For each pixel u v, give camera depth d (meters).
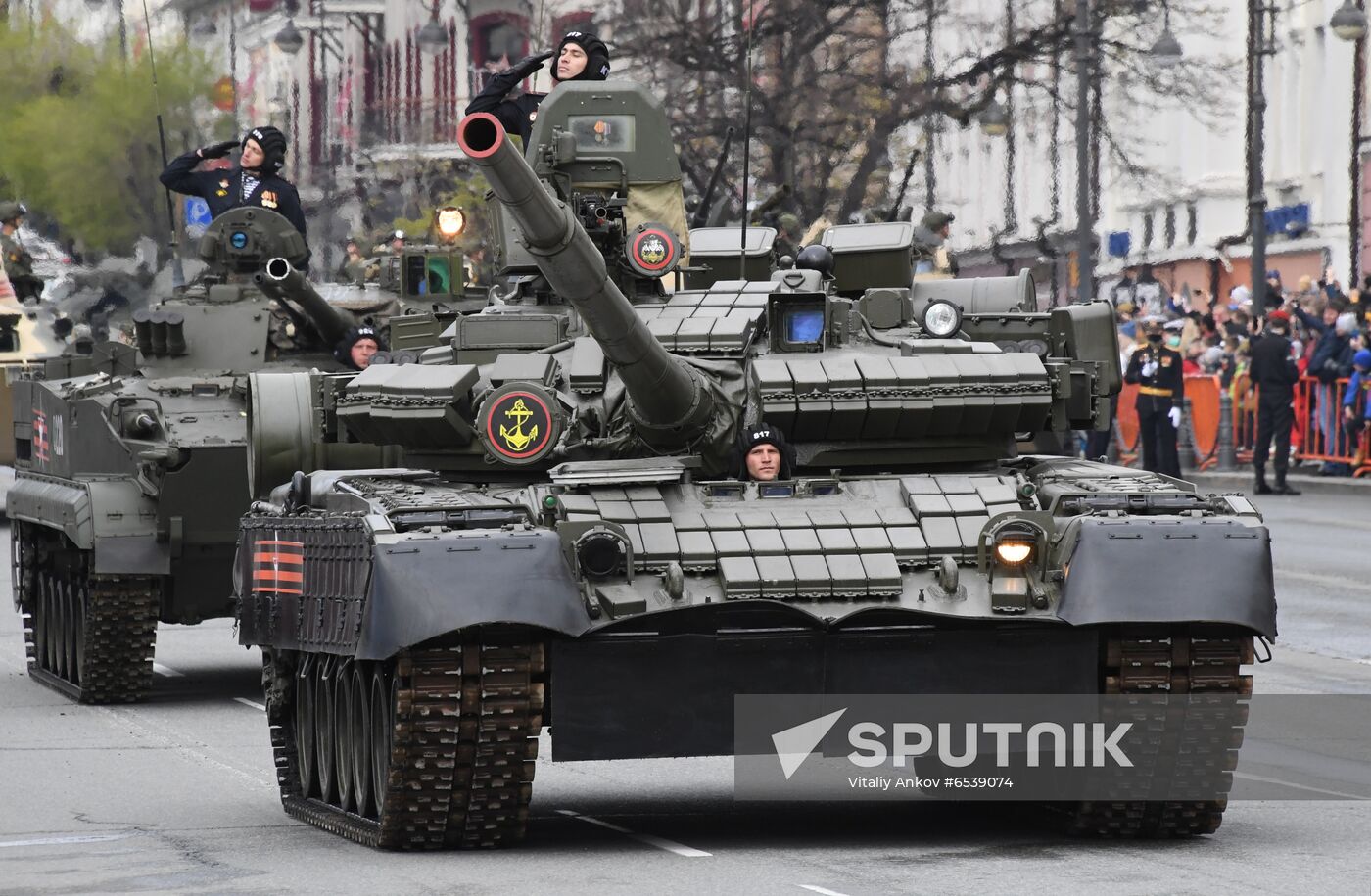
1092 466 25.73
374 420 26.33
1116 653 22.81
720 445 25.66
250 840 24.09
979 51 85.31
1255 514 23.12
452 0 121.44
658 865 21.97
